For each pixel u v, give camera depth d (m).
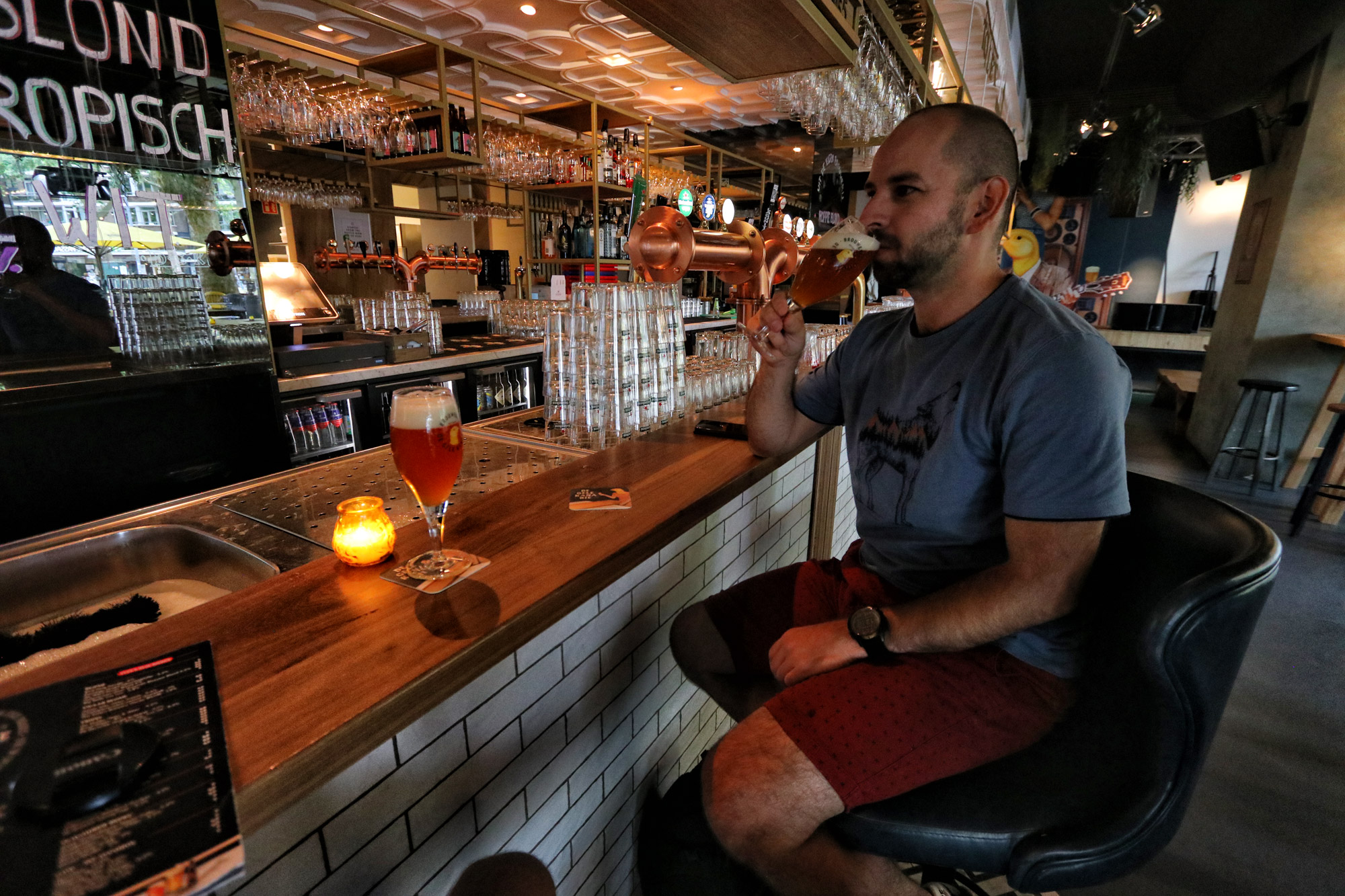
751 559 1.73
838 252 1.07
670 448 1.44
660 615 1.30
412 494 1.17
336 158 4.58
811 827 0.88
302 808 0.62
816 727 0.90
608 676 1.14
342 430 2.82
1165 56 7.14
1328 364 4.46
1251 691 2.32
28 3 1.43
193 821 0.43
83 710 0.54
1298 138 4.39
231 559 0.97
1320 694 2.30
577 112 5.32
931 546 1.12
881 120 2.95
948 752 0.89
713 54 1.94
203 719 0.53
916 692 0.94
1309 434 4.36
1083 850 0.80
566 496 1.12
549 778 1.02
